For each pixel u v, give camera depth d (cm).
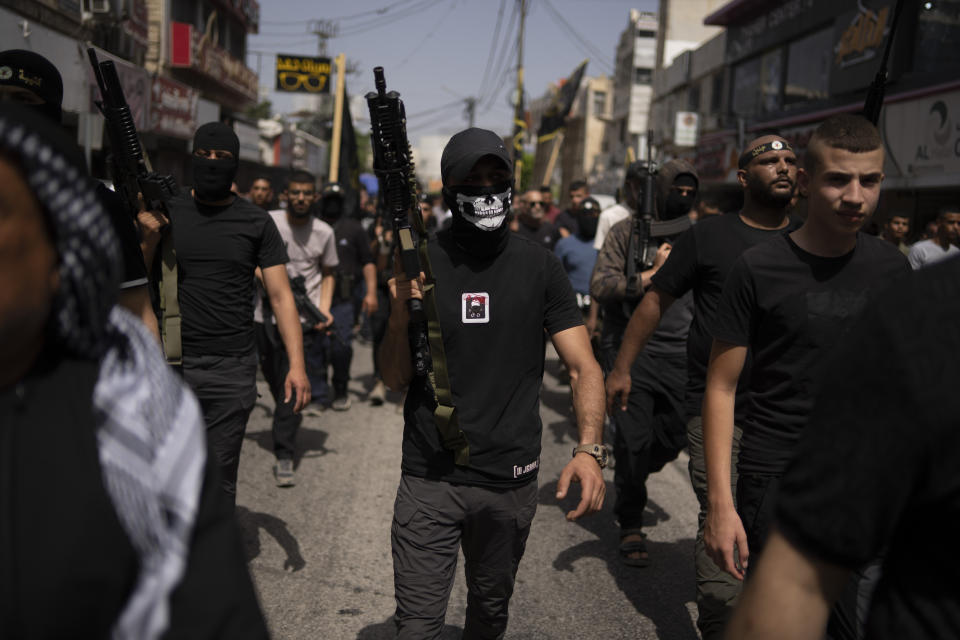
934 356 108
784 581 119
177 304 341
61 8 1324
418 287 257
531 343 265
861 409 112
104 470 101
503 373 259
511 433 259
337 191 777
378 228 883
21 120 100
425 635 256
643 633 370
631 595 408
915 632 112
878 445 110
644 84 4056
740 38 2405
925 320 109
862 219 247
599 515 521
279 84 1962
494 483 258
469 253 262
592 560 449
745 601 124
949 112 1199
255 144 2831
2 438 100
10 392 103
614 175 4091
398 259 257
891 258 261
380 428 713
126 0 1507
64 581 97
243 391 382
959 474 107
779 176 339
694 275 357
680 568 442
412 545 260
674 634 370
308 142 3738
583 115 5697
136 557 103
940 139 1220
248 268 380
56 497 99
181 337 350
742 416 314
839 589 119
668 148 3250
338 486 558
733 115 2486
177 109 1780
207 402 376
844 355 117
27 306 99
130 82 1452
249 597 110
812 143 255
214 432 379
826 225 252
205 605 104
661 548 469
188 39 2105
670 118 3266
